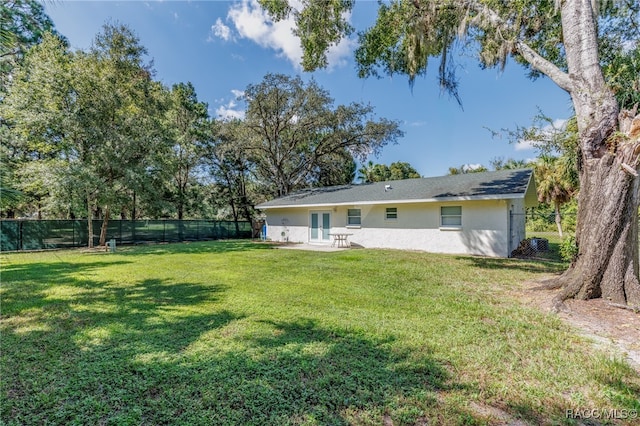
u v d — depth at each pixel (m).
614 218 4.58
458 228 11.62
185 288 6.05
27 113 12.43
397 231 13.38
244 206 25.77
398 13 7.83
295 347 3.29
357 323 4.02
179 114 22.23
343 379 2.64
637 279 4.59
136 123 14.76
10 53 4.35
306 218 17.03
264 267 8.52
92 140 13.62
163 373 2.75
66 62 13.50
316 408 2.27
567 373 2.75
